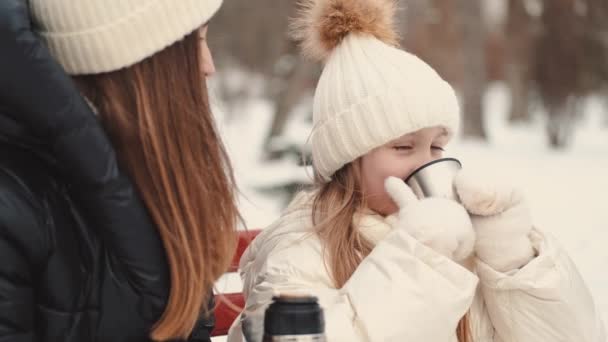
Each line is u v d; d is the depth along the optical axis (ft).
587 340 6.96
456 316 6.32
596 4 74.08
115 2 5.21
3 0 4.74
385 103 7.08
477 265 7.02
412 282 6.29
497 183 6.68
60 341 5.01
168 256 5.21
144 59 5.37
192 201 5.38
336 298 6.52
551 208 37.99
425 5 87.40
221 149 5.62
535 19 85.92
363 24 7.53
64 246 4.99
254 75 99.81
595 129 91.45
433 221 6.38
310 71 67.56
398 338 6.19
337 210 7.27
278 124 68.28
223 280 10.91
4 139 4.93
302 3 8.11
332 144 7.36
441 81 7.38
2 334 4.81
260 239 7.93
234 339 7.12
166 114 5.39
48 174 5.09
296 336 4.93
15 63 4.69
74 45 5.27
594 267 23.08
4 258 4.79
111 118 5.31
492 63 126.41
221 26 94.07
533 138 84.89
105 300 5.06
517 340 6.98
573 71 73.72
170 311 5.18
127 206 5.03
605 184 48.08
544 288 6.82
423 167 6.97
